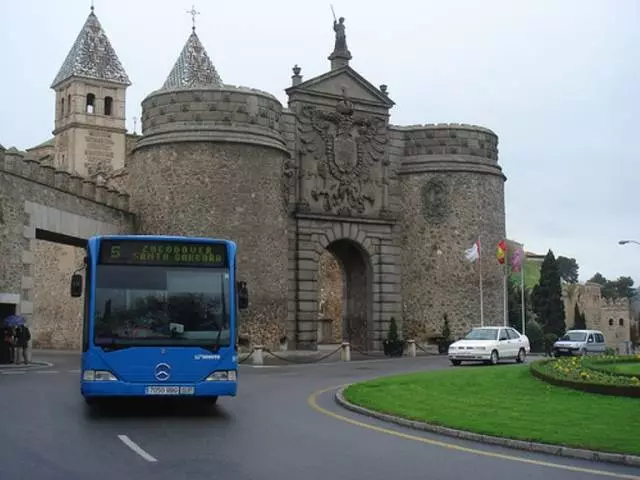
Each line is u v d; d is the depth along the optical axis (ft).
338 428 49.37
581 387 65.92
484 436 44.62
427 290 155.74
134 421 50.29
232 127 132.46
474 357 114.01
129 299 51.78
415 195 157.58
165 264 52.85
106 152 261.24
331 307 210.79
